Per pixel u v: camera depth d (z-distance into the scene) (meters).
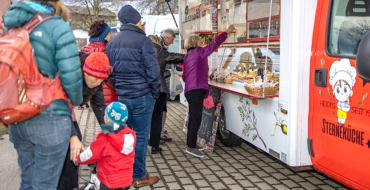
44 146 2.26
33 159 2.39
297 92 3.30
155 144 5.25
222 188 3.98
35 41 2.13
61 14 2.41
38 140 2.23
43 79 2.15
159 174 4.44
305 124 3.34
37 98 2.11
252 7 5.22
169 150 5.51
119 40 3.72
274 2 4.55
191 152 5.09
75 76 2.20
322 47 3.09
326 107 3.04
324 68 3.06
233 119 4.97
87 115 8.25
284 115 3.46
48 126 2.22
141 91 3.75
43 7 2.26
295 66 3.27
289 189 3.93
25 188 2.45
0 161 4.80
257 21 5.10
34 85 2.10
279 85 3.57
